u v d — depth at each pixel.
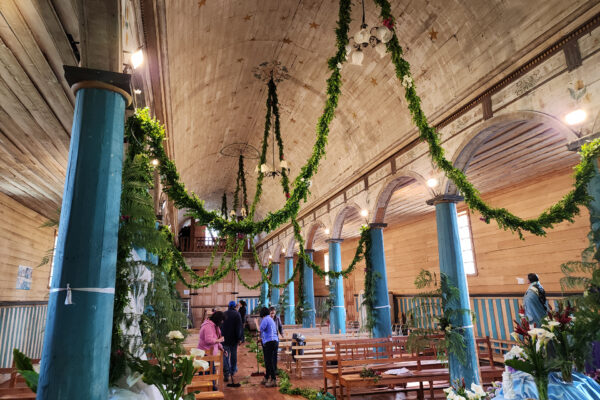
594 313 3.52
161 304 3.11
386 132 8.77
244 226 4.41
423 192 10.59
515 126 6.28
